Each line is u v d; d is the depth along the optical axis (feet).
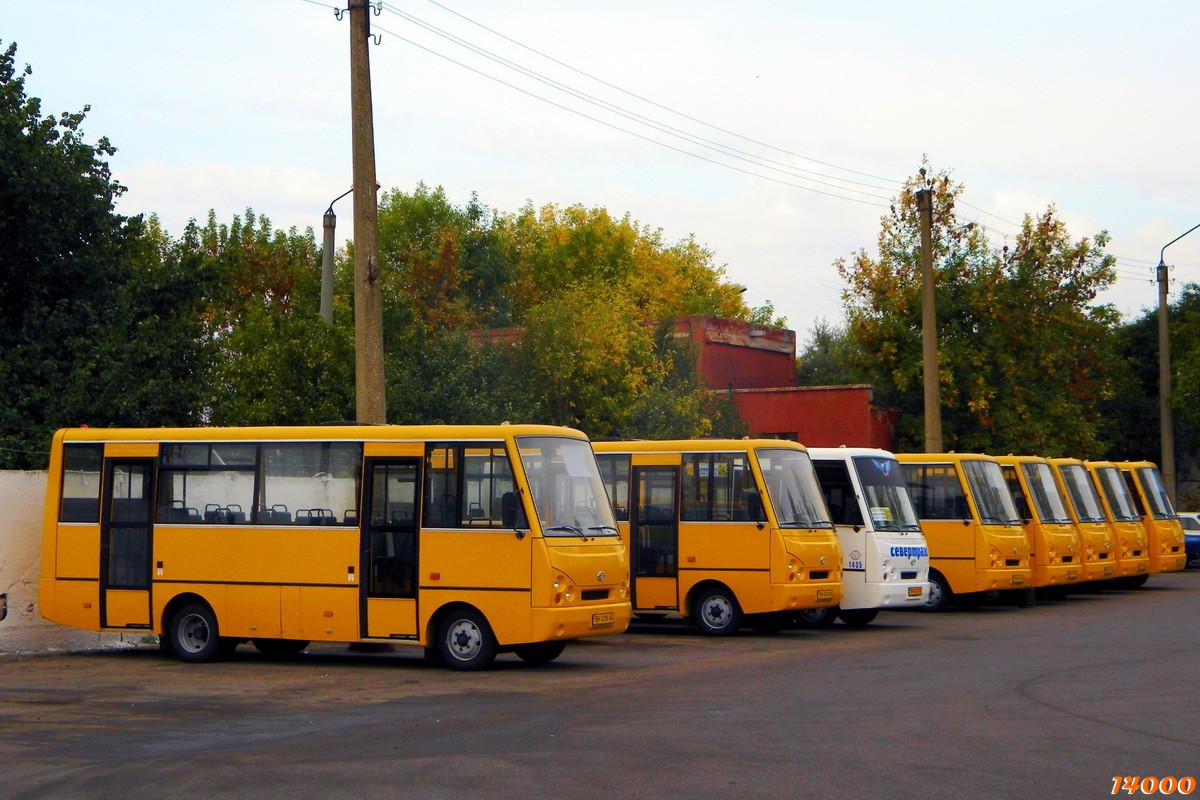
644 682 51.31
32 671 56.39
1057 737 37.55
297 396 90.94
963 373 142.51
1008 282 144.15
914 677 52.03
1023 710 42.73
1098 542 102.22
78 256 91.40
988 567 88.12
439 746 36.50
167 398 86.89
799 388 141.18
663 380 131.54
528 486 54.70
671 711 42.91
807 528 71.05
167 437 60.75
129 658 61.82
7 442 80.53
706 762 33.94
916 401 145.69
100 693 48.83
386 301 102.42
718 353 153.58
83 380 82.89
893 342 144.25
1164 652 61.16
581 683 51.16
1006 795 29.99
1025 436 141.59
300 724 40.91
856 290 148.36
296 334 94.22
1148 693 46.73
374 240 68.33
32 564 64.08
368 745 36.83
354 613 56.59
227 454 59.67
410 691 49.01
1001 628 75.87
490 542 54.65
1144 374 198.39
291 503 58.23
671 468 72.23
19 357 84.28
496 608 54.39
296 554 57.77
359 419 67.56
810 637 71.00
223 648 59.77
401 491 56.44
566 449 57.36
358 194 68.33
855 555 76.07
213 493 59.72
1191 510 185.16
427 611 55.42
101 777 32.78
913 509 79.51
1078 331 146.61
